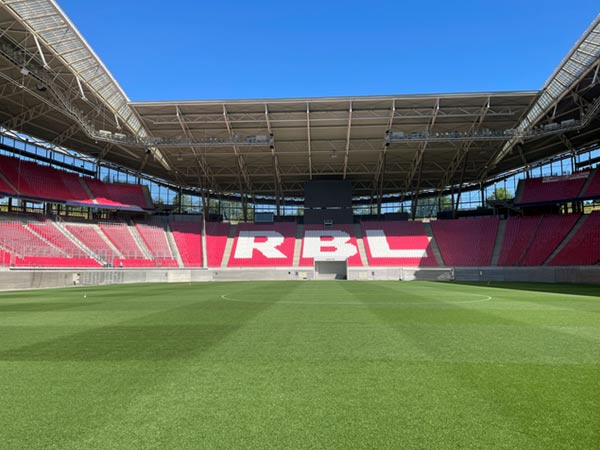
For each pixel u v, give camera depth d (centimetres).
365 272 4778
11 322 1177
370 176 5562
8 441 387
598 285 3256
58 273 3325
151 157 4941
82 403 490
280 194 6188
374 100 3594
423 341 864
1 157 4156
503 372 618
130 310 1478
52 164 4709
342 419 436
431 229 5350
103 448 371
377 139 4344
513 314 1332
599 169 4628
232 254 5203
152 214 5688
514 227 4969
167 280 4306
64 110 3253
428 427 414
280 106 3684
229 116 3847
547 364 666
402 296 2112
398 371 625
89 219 4775
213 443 380
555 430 405
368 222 5578
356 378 588
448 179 5453
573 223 4597
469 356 723
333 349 784
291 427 415
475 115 3759
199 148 4503
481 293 2327
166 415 450
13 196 3972
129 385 559
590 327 1057
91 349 791
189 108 3684
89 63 2947
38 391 536
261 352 759
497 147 4484
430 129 3984
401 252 5078
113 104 3488
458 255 4888
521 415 445
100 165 5197
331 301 1830
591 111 3291
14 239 3659
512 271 4338
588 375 602
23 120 3756
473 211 5766
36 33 2528
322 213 5584
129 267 4294
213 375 606
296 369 639
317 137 4281
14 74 3000
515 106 3647
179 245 5094
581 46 2812
